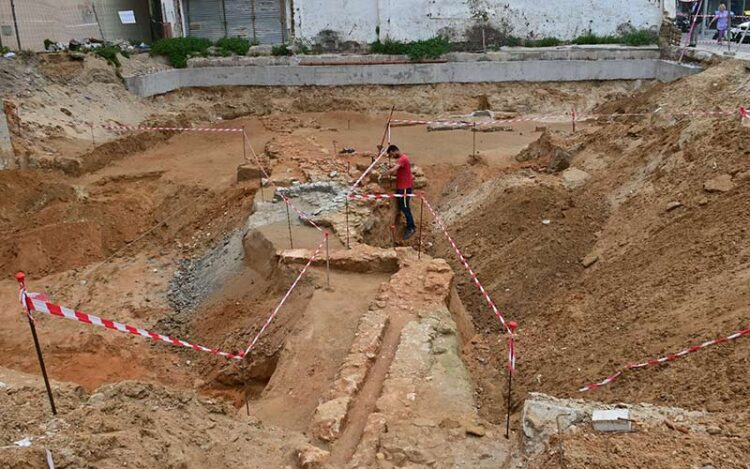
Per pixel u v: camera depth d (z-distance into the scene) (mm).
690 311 6348
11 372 5918
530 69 21672
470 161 14734
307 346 6801
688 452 3969
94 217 11867
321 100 21266
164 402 5219
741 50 19609
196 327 8727
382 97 21453
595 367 6262
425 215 12758
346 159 14086
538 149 13914
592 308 7750
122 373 7672
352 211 10328
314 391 6141
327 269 8227
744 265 6621
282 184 11852
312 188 11352
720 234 7469
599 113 19062
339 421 5129
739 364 5078
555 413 4531
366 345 6359
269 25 23578
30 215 11703
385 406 5379
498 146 16500
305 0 22375
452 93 21578
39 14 19859
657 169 10078
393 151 11484
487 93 21547
